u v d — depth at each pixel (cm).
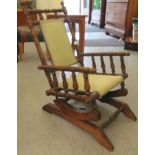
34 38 190
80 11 920
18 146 169
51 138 179
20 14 373
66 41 212
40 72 323
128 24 495
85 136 181
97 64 356
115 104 209
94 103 172
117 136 181
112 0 576
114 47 475
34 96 247
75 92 172
